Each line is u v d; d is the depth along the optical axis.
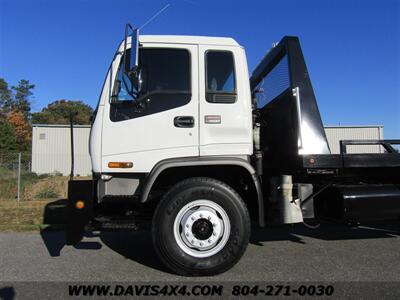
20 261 5.75
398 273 5.02
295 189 5.48
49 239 7.34
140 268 5.35
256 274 5.00
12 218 10.05
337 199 5.61
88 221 5.01
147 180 4.92
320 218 5.75
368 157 5.44
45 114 74.81
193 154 5.06
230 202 4.89
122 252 6.27
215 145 5.10
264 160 5.77
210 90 5.14
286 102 5.61
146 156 5.03
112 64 5.14
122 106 5.06
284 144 5.69
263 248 6.35
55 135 36.19
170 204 4.88
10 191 15.58
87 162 35.88
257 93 6.63
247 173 5.22
